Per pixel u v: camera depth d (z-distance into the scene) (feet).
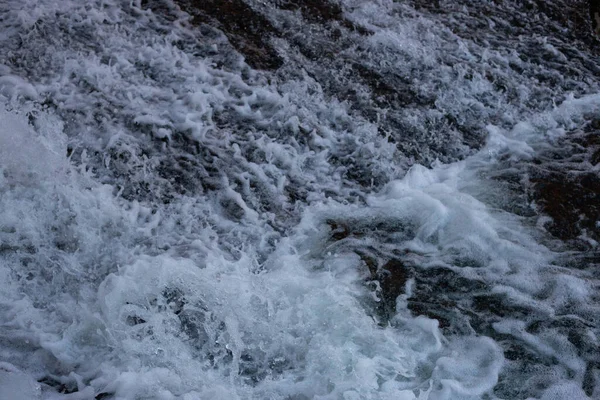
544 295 11.13
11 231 11.42
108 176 12.73
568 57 16.61
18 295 10.63
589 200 12.95
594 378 9.96
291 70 15.49
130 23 16.31
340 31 16.71
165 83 14.88
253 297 10.70
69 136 13.34
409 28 17.01
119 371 9.64
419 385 9.78
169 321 10.28
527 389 9.80
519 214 12.62
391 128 14.34
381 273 11.46
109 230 11.68
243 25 16.61
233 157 13.44
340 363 9.87
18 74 14.51
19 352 9.87
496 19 17.75
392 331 10.51
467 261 11.72
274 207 12.63
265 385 9.75
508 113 14.93
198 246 11.65
